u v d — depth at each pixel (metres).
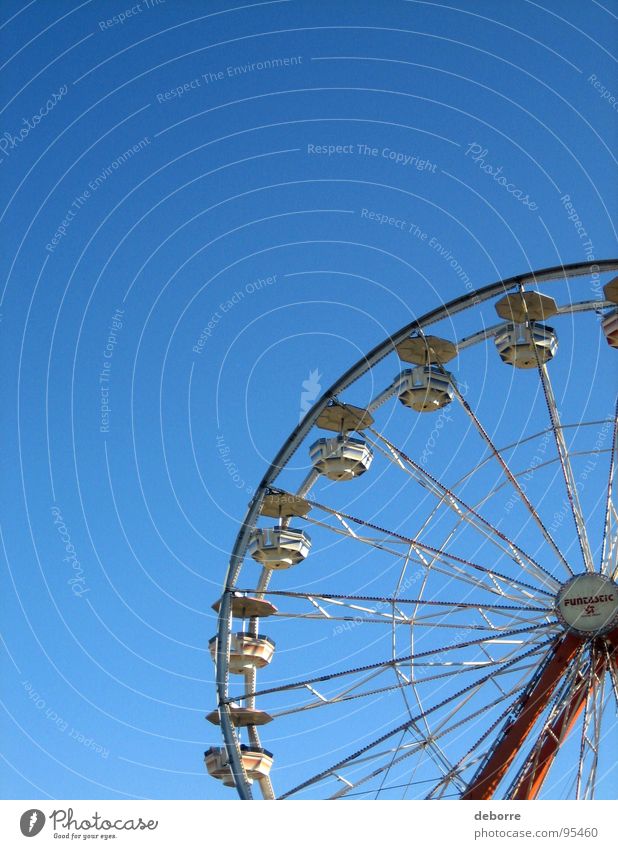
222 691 26.83
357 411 27.25
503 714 24.50
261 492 27.52
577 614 24.81
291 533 28.16
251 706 27.12
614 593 24.80
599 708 24.31
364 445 27.84
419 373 27.23
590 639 24.73
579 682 24.56
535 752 23.67
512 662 24.86
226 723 26.47
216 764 27.41
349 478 28.08
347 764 24.20
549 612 25.22
